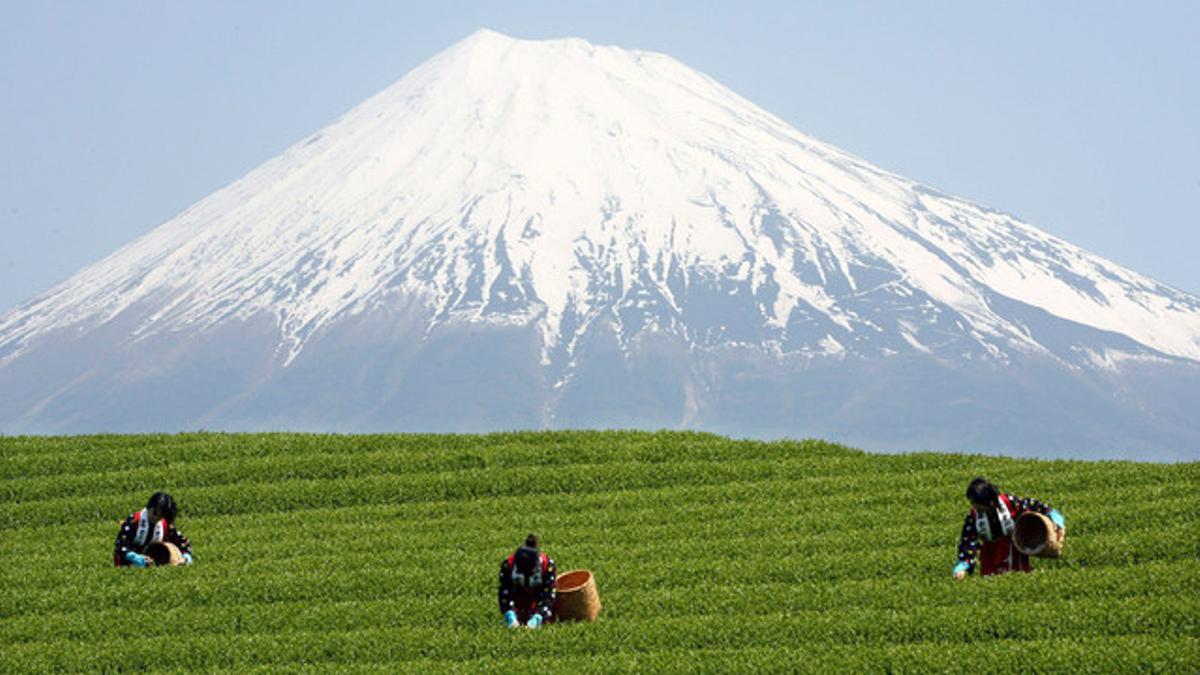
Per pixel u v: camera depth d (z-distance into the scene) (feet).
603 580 183.52
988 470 256.52
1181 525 190.29
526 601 158.10
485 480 268.21
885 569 183.42
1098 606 152.76
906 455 279.08
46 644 163.94
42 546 229.45
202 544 226.17
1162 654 137.49
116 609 178.50
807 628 154.71
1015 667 138.62
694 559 196.54
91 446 305.53
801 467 273.13
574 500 253.03
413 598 179.93
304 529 237.25
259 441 303.27
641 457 285.84
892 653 143.02
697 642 153.89
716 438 305.32
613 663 144.05
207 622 171.12
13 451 299.38
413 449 301.22
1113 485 231.71
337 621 169.78
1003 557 167.43
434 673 143.54
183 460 292.20
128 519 198.70
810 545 201.26
